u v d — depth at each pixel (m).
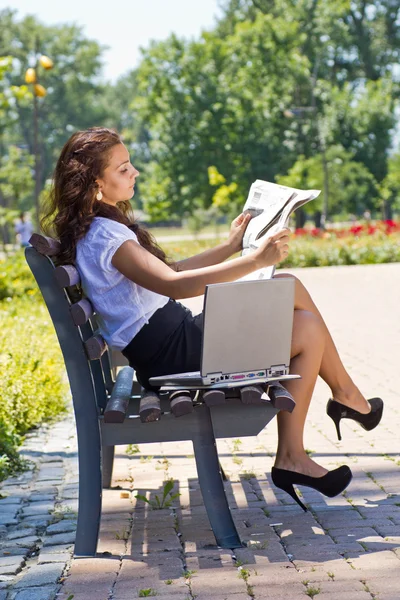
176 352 4.07
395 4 76.38
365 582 3.39
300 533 4.09
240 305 3.74
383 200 69.00
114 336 4.04
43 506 4.86
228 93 63.00
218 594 3.35
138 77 65.94
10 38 89.00
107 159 4.04
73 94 93.62
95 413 3.87
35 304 16.48
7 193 63.62
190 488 5.05
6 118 86.88
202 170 62.91
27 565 3.94
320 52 70.81
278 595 3.30
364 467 5.27
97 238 3.94
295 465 4.28
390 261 28.69
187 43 63.91
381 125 63.75
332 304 15.70
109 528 4.32
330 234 32.31
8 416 6.59
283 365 3.96
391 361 9.44
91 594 3.43
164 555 3.86
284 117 63.56
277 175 62.78
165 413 3.88
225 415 3.89
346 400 4.61
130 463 5.71
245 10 75.56
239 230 4.61
